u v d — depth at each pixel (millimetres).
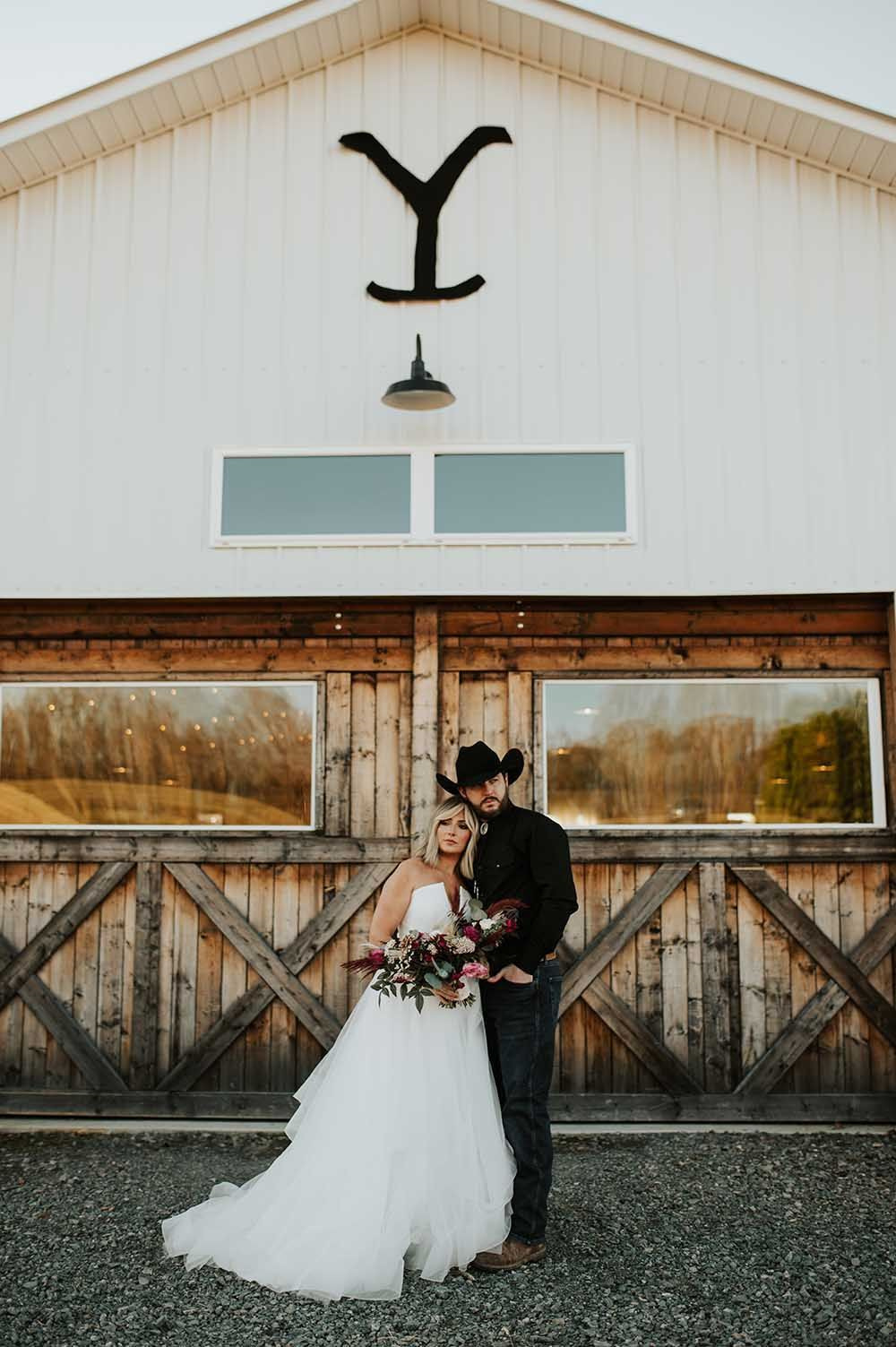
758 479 6484
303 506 6562
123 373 6676
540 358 6617
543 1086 4254
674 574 6430
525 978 4195
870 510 6438
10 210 6832
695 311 6625
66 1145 5770
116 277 6762
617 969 6230
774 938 6230
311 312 6699
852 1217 4676
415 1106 4055
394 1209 3943
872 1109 6059
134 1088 6219
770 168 6711
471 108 6840
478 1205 4062
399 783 6391
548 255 6699
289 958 6250
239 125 6863
